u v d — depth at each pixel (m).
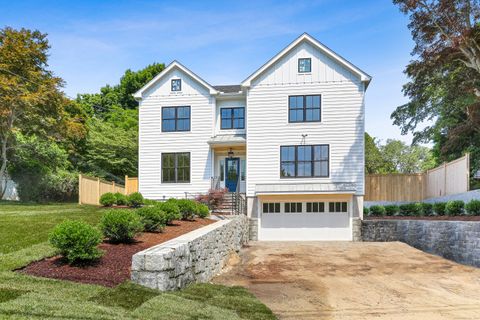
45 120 20.84
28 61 19.81
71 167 31.20
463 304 7.54
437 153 33.09
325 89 18.19
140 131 20.25
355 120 17.89
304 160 18.11
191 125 19.94
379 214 18.72
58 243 6.38
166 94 20.27
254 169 18.33
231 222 12.93
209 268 9.45
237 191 19.78
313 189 17.48
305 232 17.84
